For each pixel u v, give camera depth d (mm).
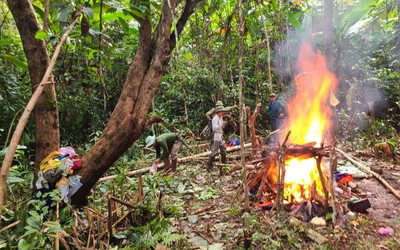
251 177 3754
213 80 8539
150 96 3441
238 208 3531
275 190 3602
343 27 4473
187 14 3605
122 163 6246
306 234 2799
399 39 7031
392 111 9008
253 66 9164
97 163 3404
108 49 3529
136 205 3301
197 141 8055
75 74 7270
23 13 3123
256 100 9117
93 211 3176
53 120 3496
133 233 2928
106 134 3393
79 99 7371
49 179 3203
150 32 3477
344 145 6609
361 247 2590
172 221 3398
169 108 9234
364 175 4629
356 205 3299
